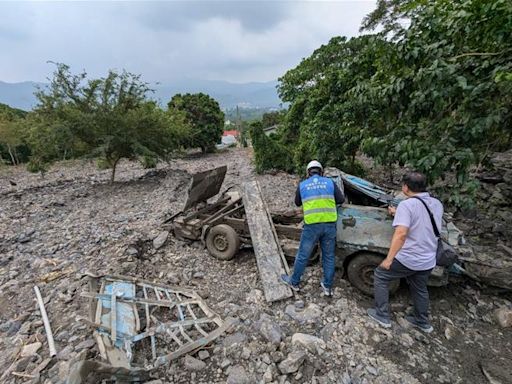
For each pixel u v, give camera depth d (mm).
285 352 2758
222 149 32344
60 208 8406
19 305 3596
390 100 4352
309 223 3396
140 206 8375
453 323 3189
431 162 3496
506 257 3992
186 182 11062
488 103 3436
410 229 2803
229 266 4527
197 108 25547
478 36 3309
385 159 4574
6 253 5203
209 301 3650
